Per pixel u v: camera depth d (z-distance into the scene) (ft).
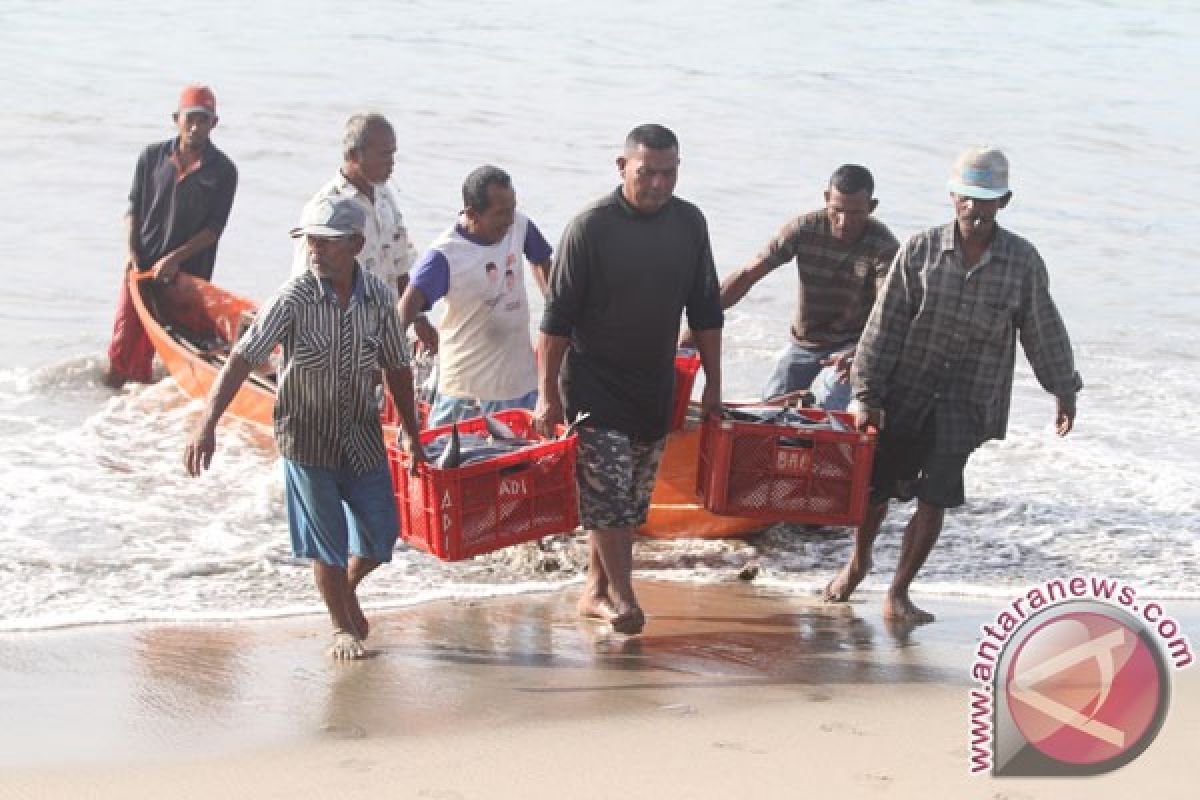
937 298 47.88
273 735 39.19
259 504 62.75
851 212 60.34
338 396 43.57
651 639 48.88
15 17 191.83
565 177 140.05
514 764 37.14
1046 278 48.26
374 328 43.86
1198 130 178.40
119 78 163.63
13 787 35.60
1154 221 137.69
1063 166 159.12
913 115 177.17
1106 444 76.89
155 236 80.43
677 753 38.06
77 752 37.83
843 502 51.62
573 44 202.08
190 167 79.66
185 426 74.64
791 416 52.95
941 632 50.29
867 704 42.34
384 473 45.52
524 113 163.53
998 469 71.41
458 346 55.77
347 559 44.88
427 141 149.48
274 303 42.78
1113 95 195.11
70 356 85.97
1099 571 57.72
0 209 117.91
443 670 45.03
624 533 48.60
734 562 59.06
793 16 232.73
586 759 37.55
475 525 47.50
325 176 135.95
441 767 36.94
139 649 46.39
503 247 55.16
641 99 173.99
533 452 47.83
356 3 217.36
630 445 48.34
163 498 63.72
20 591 51.80
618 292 46.39
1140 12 253.85
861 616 52.11
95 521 60.03
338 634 46.06
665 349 47.62
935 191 144.56
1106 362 94.32
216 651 46.37
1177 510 65.82
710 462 51.78
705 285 49.49
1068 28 239.50
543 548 57.98
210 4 209.36
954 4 252.21
